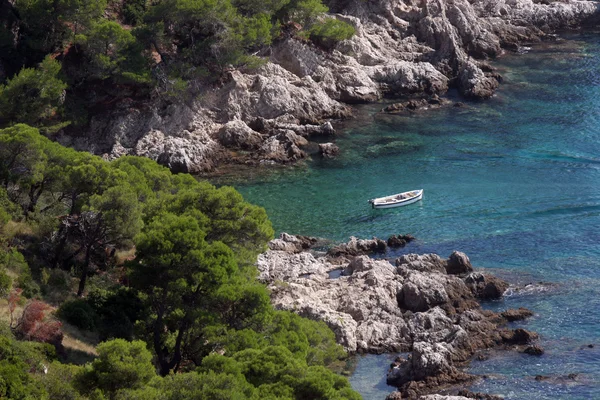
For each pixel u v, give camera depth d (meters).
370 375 78.94
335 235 105.50
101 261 87.88
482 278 90.69
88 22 131.50
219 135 132.12
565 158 124.31
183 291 67.19
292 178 121.94
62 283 79.12
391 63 154.50
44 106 121.31
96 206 77.50
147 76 129.12
